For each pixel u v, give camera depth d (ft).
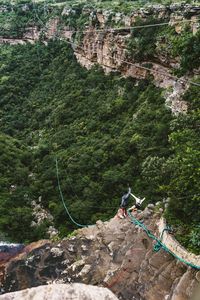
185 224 51.57
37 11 274.16
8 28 281.95
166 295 43.65
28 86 218.18
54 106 184.55
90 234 57.21
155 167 82.53
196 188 50.31
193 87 107.34
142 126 125.29
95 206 109.81
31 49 254.88
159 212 58.54
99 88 171.22
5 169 135.85
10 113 198.18
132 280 46.70
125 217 60.75
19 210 115.44
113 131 139.33
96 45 183.62
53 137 157.79
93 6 208.64
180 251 47.55
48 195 124.77
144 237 53.11
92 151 131.64
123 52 159.74
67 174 127.13
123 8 176.24
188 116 68.90
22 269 50.70
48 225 113.60
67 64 213.25
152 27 145.69
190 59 113.50
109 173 113.80
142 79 150.41
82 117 161.58
